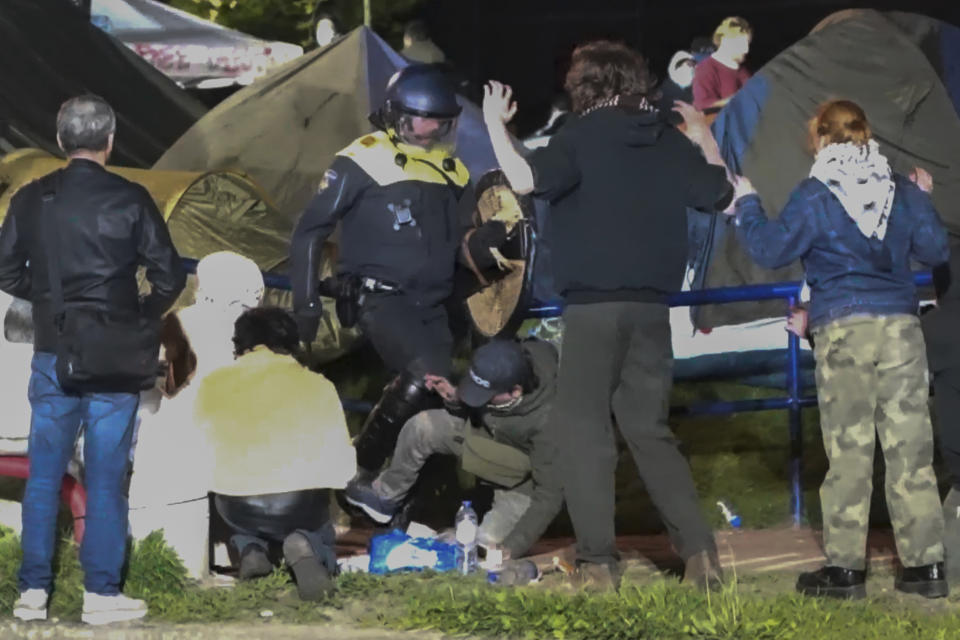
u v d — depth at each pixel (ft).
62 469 68.13
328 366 114.21
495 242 79.10
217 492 71.72
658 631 61.93
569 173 67.31
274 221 115.96
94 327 65.51
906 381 68.08
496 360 72.64
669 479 68.64
